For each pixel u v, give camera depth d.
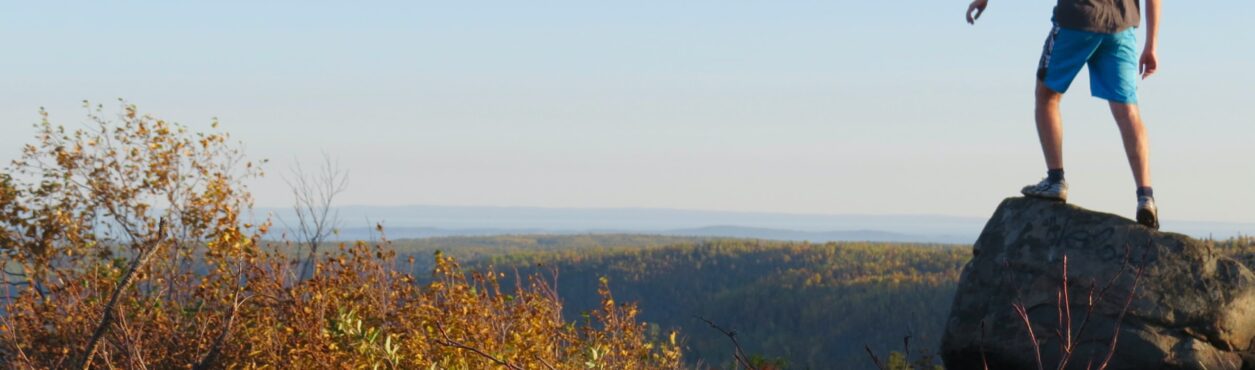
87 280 8.47
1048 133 6.50
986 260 6.61
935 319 84.00
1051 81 6.43
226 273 8.27
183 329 8.20
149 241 8.98
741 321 105.25
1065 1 6.36
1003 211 6.70
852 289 99.94
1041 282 6.27
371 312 7.73
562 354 8.51
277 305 7.96
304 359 7.21
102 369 7.83
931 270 105.56
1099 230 6.20
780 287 109.56
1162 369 5.80
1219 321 5.86
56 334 8.02
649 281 120.88
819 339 91.06
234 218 9.02
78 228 9.44
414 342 7.06
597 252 129.50
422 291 8.12
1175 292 5.92
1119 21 6.27
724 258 125.06
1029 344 6.20
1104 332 5.98
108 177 9.76
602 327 8.94
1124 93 6.27
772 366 9.55
